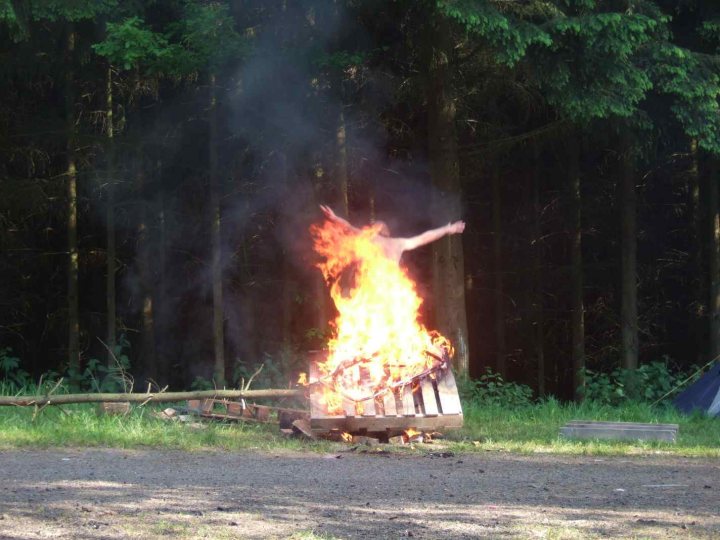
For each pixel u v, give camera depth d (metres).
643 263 24.80
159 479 8.05
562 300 25.92
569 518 6.64
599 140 19.78
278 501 7.13
